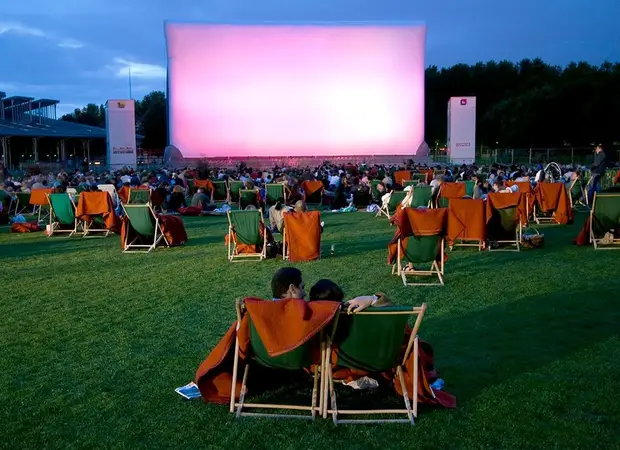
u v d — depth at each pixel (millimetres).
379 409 3646
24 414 3684
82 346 4957
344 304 3508
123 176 20031
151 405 3777
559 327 5160
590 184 14805
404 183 16703
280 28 32438
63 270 8352
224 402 3758
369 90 33094
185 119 32781
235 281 7414
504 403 3691
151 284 7332
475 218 8750
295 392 3957
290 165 33625
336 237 11203
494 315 5586
